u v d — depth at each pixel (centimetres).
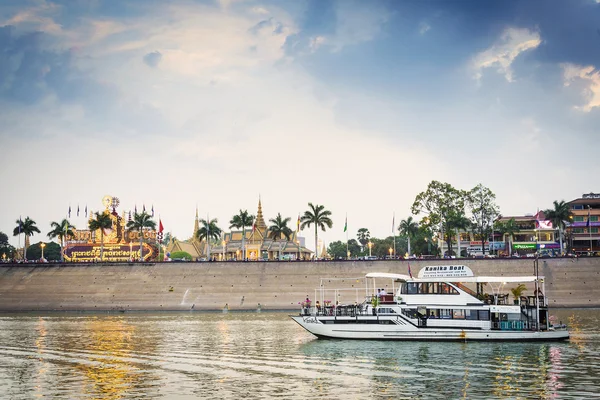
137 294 17612
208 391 5712
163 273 18025
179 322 12962
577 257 17175
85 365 7238
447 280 9031
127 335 10306
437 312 9019
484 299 9181
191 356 7806
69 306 17562
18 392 5738
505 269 17300
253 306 17025
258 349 8369
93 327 11881
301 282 17500
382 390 5684
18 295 17938
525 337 8725
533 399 5300
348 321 9275
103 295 17700
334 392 5619
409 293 9175
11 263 18825
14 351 8438
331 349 8262
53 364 7331
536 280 8969
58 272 18425
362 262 17950
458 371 6569
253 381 6156
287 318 13988
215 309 17050
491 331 8769
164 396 5528
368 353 7862
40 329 11525
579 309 15875
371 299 9731
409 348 8262
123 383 6122
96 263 18525
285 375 6456
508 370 6600
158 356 7844
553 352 7812
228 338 9706
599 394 5469
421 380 6119
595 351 7888
